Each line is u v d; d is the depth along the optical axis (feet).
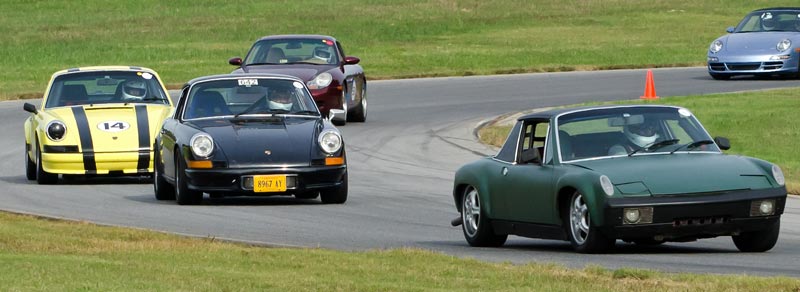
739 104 252.21
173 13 581.94
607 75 352.90
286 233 129.59
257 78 164.35
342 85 241.55
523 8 601.21
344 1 622.13
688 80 325.21
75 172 174.29
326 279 89.15
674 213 104.88
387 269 94.94
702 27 536.83
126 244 111.65
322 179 151.02
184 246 110.52
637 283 86.43
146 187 175.52
